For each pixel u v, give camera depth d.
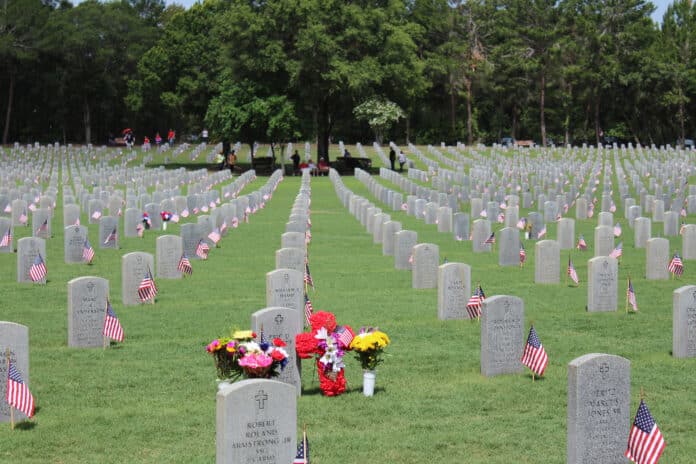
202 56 98.12
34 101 126.62
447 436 15.06
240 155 104.31
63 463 13.91
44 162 94.00
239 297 27.14
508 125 134.12
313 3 83.31
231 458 12.48
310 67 82.50
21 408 15.45
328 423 15.76
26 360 15.88
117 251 37.00
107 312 20.62
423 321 23.77
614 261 25.14
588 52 119.94
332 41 82.62
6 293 27.70
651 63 118.12
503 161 87.62
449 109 127.06
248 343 15.77
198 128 131.25
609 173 76.69
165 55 98.75
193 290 28.20
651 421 13.23
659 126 127.69
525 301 26.61
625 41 120.38
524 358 18.36
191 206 51.03
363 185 72.00
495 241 40.59
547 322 23.81
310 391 17.69
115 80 122.19
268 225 46.66
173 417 16.00
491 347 18.52
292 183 74.38
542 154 98.31
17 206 45.00
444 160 91.62
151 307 25.50
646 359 20.02
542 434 15.17
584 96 121.00
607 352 20.62
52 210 48.97
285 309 17.02
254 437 12.56
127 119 128.38
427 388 17.75
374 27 86.44
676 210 50.66
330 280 30.25
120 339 20.80
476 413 16.28
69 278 30.44
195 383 18.05
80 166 84.81
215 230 40.38
